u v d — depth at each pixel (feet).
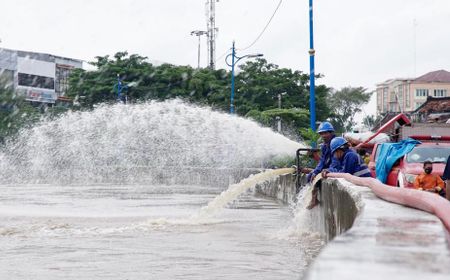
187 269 30.32
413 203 19.61
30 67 277.64
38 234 43.42
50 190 106.63
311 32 83.71
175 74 212.23
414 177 49.75
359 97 293.43
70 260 32.83
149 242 39.65
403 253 9.32
